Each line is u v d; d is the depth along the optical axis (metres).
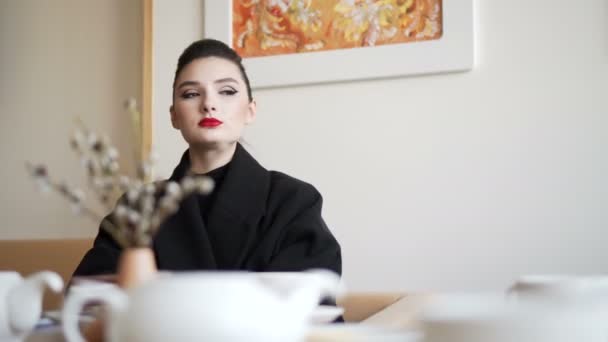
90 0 2.40
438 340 0.46
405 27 1.94
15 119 2.46
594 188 1.76
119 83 2.33
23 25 2.47
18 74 2.47
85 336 0.60
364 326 0.64
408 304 0.87
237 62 1.50
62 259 1.90
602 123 1.76
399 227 1.92
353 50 1.97
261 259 1.30
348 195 1.98
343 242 1.98
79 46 2.40
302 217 1.35
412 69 1.91
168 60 2.20
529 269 1.80
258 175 1.41
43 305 1.70
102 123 2.34
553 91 1.81
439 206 1.89
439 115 1.90
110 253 1.30
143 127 2.19
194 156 1.47
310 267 1.27
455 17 1.88
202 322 0.44
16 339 0.66
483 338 0.45
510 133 1.84
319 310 0.76
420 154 1.92
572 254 1.77
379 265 1.94
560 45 1.81
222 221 1.33
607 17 1.77
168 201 0.65
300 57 2.02
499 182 1.84
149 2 2.21
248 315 0.45
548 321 0.44
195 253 1.27
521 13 1.85
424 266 1.89
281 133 2.05
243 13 2.10
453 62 1.88
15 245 1.95
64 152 2.40
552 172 1.80
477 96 1.87
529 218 1.81
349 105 1.99
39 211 2.40
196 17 2.18
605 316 0.45
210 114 1.42
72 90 2.40
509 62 1.85
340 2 2.00
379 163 1.95
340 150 1.99
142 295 0.46
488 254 1.84
